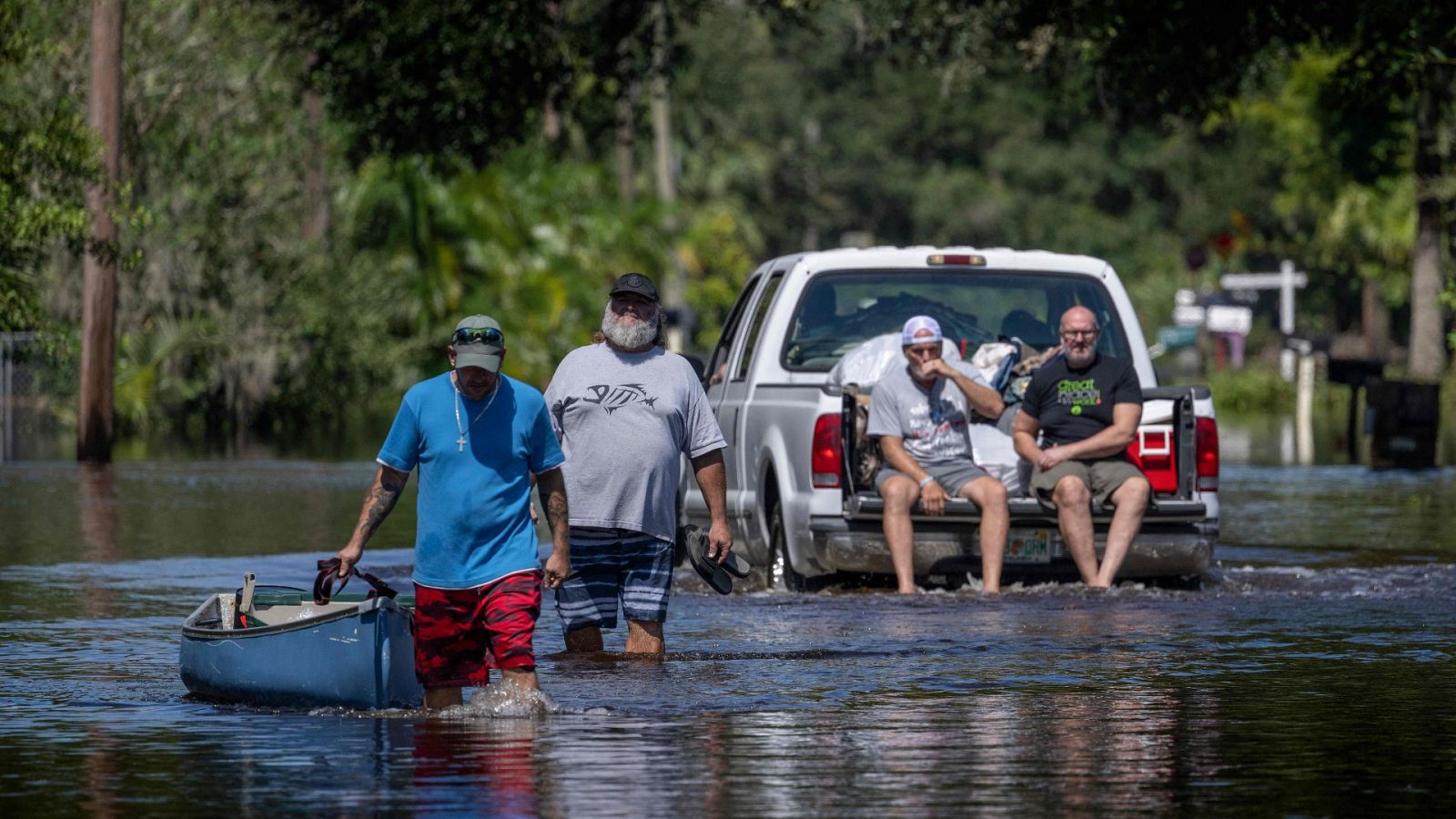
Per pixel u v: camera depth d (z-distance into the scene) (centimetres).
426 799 1559
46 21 7781
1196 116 6931
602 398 2334
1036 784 1611
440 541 1986
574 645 2345
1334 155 15538
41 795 1580
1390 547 3850
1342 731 1852
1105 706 1986
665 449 2336
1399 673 2205
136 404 9125
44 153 6138
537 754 1736
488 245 12850
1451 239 11381
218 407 10081
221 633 2011
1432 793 1581
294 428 9756
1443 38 5628
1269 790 1591
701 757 1725
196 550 3803
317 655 1975
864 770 1666
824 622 2656
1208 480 3084
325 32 6938
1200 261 14838
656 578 2339
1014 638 2497
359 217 12269
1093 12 6188
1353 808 1528
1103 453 3048
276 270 10075
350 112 7094
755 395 3288
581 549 2339
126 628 2661
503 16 6631
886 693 2064
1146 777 1638
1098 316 3266
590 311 13838
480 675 2006
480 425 1995
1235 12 6084
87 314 6806
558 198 13800
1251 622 2652
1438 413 6594
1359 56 5941
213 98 9256
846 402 3025
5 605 2927
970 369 3094
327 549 3834
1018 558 3081
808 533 3042
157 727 1888
